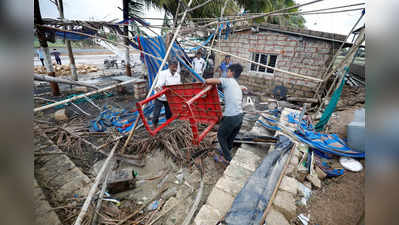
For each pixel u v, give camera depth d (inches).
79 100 263.4
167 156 152.8
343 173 124.9
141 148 158.2
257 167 116.5
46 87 339.0
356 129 140.7
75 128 183.6
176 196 116.1
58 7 289.7
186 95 125.6
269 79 346.9
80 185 114.0
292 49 314.8
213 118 125.9
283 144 141.5
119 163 143.5
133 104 266.5
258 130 184.2
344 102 268.8
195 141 102.7
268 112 241.4
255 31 331.6
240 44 358.6
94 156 149.7
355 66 412.2
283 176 108.4
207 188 123.3
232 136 135.6
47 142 150.9
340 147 143.4
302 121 195.8
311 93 314.8
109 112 222.1
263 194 94.7
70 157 146.3
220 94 282.8
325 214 95.0
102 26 275.0
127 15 359.6
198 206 109.5
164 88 127.3
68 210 98.8
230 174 119.5
